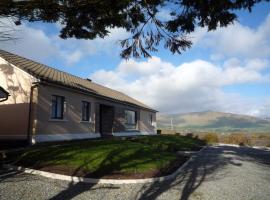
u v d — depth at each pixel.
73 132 19.19
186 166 13.10
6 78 16.73
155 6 7.28
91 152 12.07
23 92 16.12
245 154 21.41
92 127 21.98
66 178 9.05
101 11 6.68
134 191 8.16
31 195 7.20
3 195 7.05
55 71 23.06
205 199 7.65
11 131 16.19
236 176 11.27
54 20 6.50
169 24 7.55
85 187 8.27
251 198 8.02
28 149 12.74
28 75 16.09
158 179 9.68
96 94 21.95
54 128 17.17
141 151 13.79
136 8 7.28
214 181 10.01
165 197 7.68
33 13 6.02
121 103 27.47
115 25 7.30
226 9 6.77
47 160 10.71
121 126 27.67
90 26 7.27
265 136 35.72
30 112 15.71
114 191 8.05
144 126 35.16
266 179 11.05
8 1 5.39
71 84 19.64
